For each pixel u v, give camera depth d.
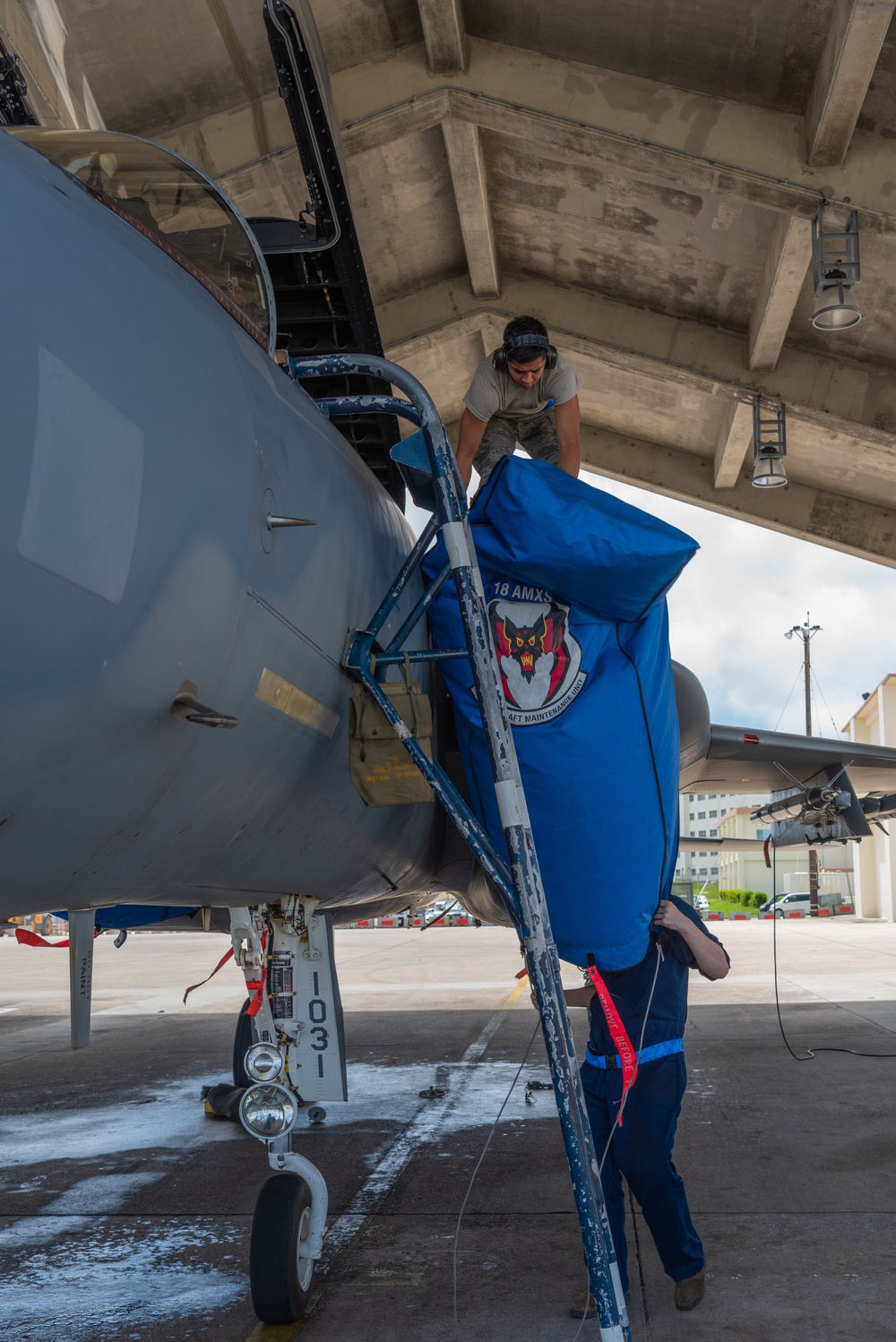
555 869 3.10
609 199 10.23
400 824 3.56
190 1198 4.71
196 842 2.16
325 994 3.38
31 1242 4.12
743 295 10.82
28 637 1.36
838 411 11.05
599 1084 3.18
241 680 2.02
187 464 1.73
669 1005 3.16
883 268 9.47
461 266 12.16
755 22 8.09
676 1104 3.12
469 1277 3.55
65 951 33.12
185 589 1.70
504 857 3.34
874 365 11.00
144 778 1.75
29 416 1.35
